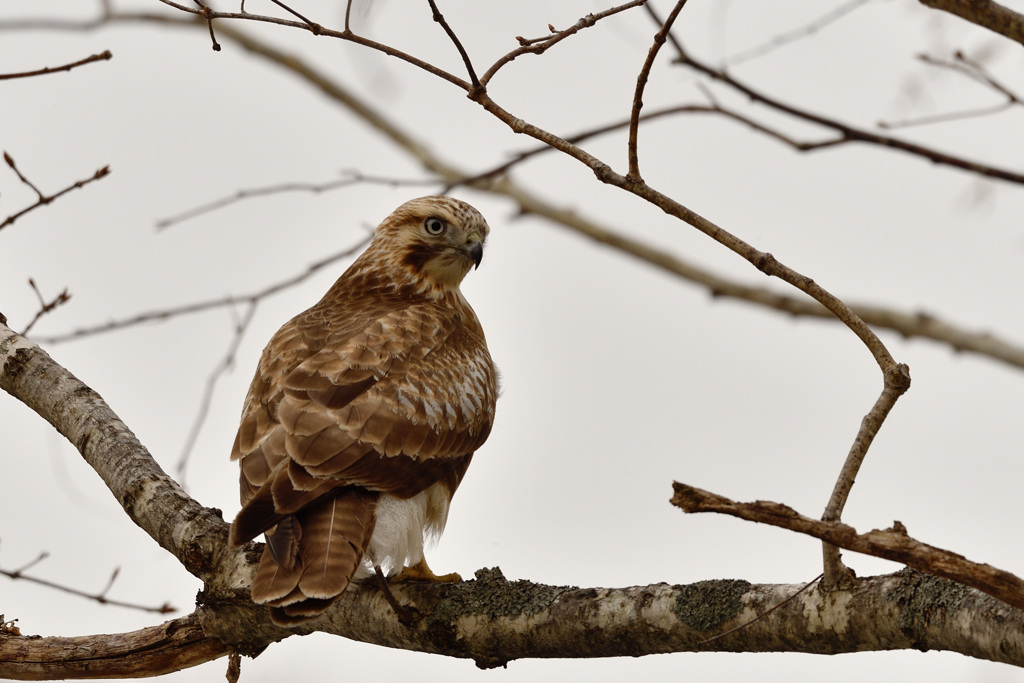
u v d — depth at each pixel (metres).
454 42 9.37
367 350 11.38
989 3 9.05
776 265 8.75
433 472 11.14
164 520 10.26
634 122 9.06
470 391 11.98
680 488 7.54
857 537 7.48
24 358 11.66
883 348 8.39
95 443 10.95
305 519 9.82
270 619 9.84
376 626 9.95
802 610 8.60
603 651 9.29
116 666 10.42
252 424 10.56
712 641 8.91
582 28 9.89
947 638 8.07
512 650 9.55
